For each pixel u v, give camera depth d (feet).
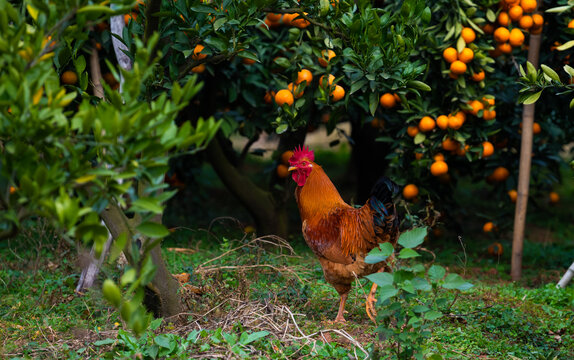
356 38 15.38
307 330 14.52
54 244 21.48
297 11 15.23
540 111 23.44
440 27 19.25
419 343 11.28
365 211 15.15
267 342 13.50
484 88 20.21
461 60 18.66
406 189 22.29
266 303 15.03
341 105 19.36
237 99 24.57
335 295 17.92
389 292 10.37
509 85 22.72
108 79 21.33
